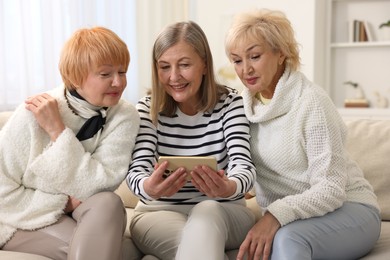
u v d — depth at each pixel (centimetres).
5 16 333
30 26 345
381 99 419
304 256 136
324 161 153
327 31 423
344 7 431
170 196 160
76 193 156
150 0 432
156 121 174
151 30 435
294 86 161
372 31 426
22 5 336
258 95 175
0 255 144
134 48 421
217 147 172
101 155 160
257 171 170
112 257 136
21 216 155
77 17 375
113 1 404
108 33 160
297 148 159
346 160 165
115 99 159
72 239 140
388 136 193
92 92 157
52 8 360
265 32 159
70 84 162
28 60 346
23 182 160
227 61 418
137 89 426
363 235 152
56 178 154
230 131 169
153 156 169
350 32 424
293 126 159
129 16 419
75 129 164
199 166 142
